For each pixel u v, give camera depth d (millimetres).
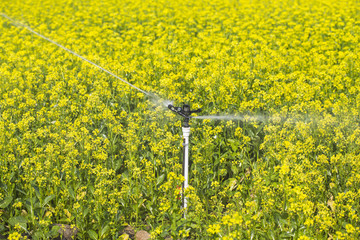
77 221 4633
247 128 6160
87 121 6398
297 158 5520
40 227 4465
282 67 9094
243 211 4418
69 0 20172
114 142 6074
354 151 5492
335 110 6516
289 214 4434
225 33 13414
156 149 5383
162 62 8984
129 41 12164
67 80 8602
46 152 5434
